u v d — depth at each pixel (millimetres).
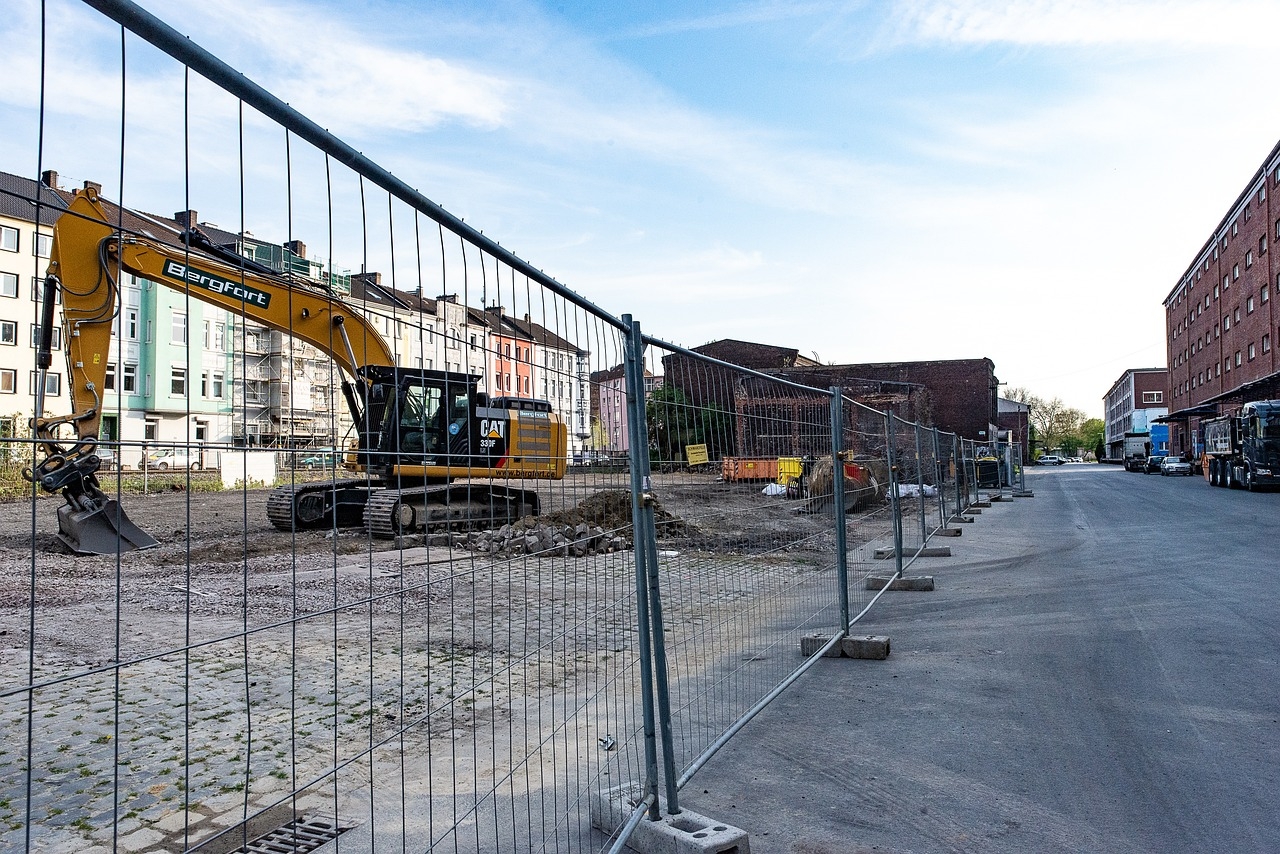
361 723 4809
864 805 3658
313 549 11656
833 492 6820
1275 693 5219
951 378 51656
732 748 4340
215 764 4211
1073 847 3275
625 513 3852
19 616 7758
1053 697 5199
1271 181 42031
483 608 7902
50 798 3799
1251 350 46281
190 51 1673
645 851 3189
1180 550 12305
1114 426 133500
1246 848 3258
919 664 6016
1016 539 14430
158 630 7223
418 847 3230
